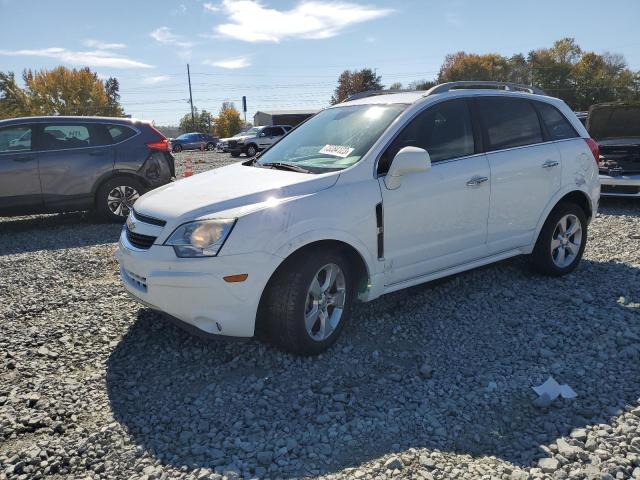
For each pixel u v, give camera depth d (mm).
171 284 3393
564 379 3385
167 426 2961
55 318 4438
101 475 2553
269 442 2797
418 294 4836
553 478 2482
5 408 3107
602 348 3760
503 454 2699
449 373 3514
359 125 4371
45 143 8164
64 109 66062
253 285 3371
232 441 2805
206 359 3715
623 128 9914
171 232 3471
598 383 3322
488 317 4355
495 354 3754
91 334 4129
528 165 4785
